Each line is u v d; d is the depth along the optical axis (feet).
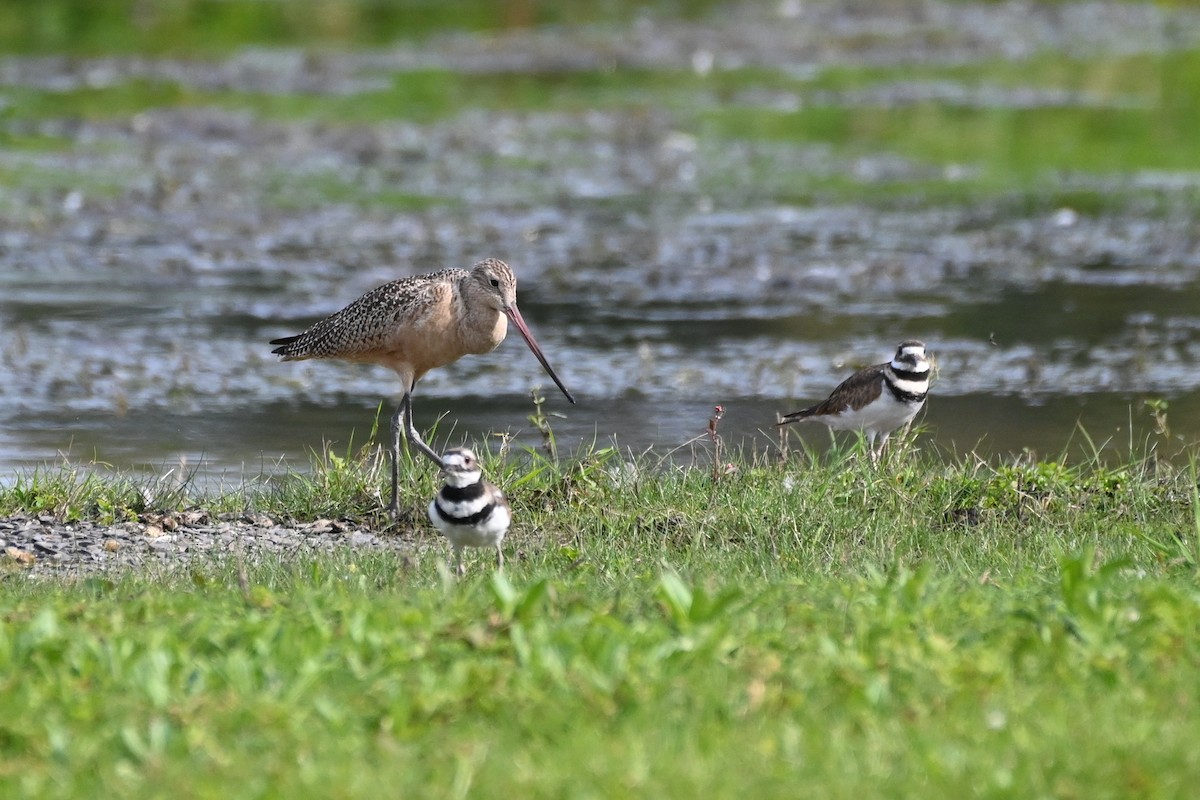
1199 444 49.37
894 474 41.50
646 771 20.56
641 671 24.00
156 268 71.10
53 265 71.26
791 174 90.94
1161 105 110.52
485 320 44.96
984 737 21.79
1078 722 22.22
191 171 87.40
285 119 98.17
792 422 47.01
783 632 26.03
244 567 34.50
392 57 118.42
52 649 24.84
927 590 28.48
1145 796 20.22
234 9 132.26
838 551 35.78
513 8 138.41
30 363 57.93
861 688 23.16
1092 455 48.60
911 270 72.54
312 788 20.22
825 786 20.22
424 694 23.06
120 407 53.57
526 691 23.21
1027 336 62.54
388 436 51.60
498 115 101.96
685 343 61.77
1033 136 101.09
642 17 136.98
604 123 100.94
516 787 20.26
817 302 67.72
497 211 81.76
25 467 46.88
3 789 20.61
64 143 91.25
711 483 41.52
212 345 60.95
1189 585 29.50
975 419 52.70
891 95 112.37
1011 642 25.52
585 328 63.98
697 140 98.02
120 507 41.34
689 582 31.73
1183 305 67.15
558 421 52.85
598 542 37.50
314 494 42.68
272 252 73.97
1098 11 149.48
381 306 44.29
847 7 145.07
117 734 21.86
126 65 111.65
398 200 83.46
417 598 28.99
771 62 122.83
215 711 22.48
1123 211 83.66
